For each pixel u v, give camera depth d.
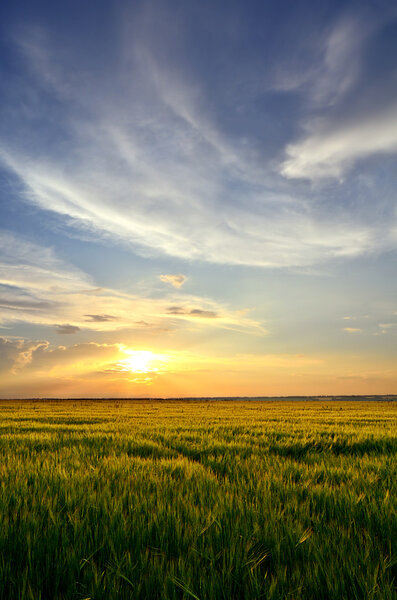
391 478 6.38
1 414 27.53
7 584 2.95
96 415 26.61
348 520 4.26
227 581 2.96
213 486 5.68
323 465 7.48
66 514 4.25
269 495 5.09
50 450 9.88
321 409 40.16
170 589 2.85
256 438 11.81
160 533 3.82
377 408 42.97
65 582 3.07
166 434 12.74
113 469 6.80
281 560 3.39
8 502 4.62
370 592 2.74
